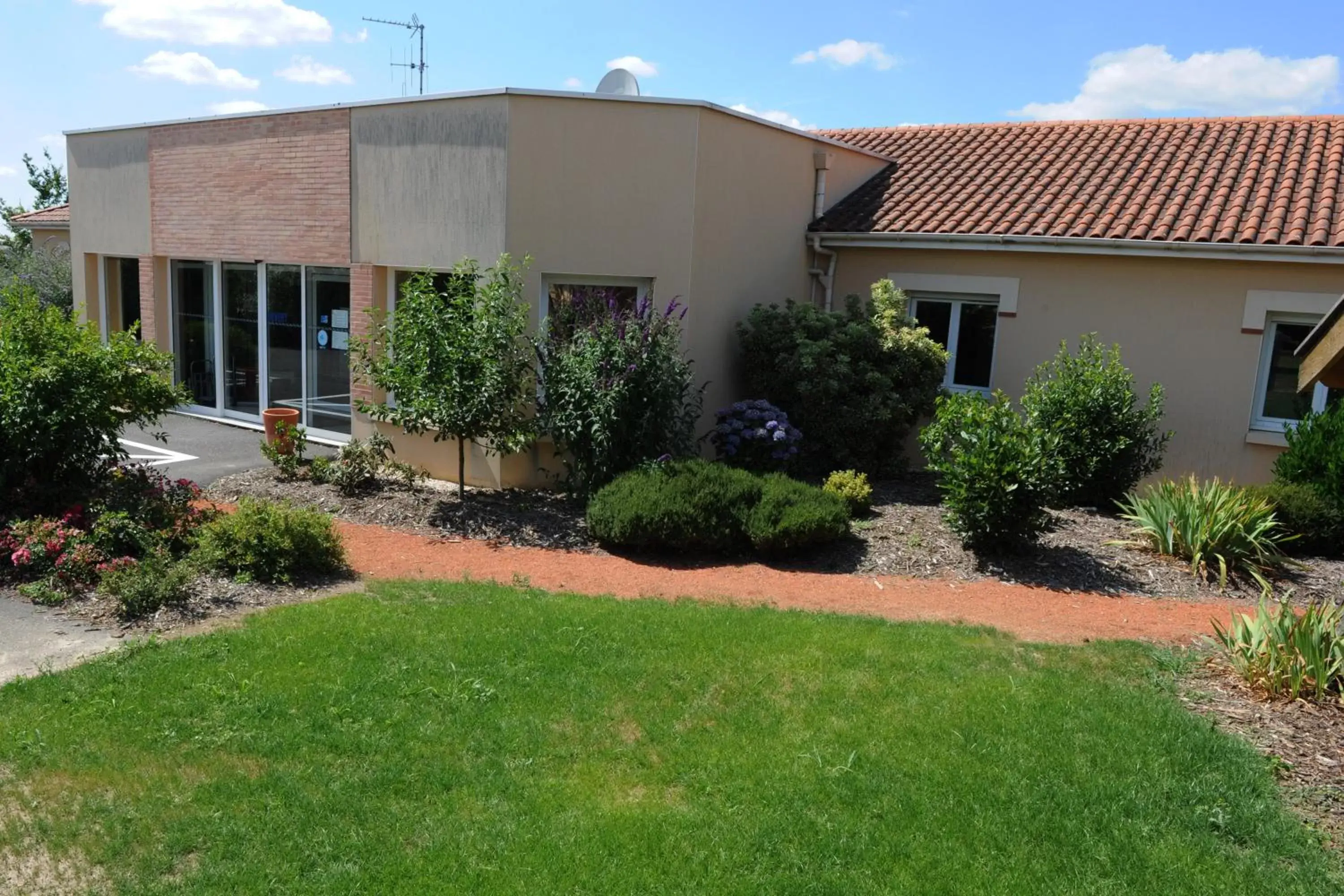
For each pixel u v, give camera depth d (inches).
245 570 305.4
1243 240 441.4
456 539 378.9
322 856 159.9
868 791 181.5
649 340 412.5
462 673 229.1
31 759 185.6
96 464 361.7
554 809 174.2
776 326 479.5
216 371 602.9
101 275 658.8
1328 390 447.8
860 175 598.9
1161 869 160.4
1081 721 211.3
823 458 483.2
